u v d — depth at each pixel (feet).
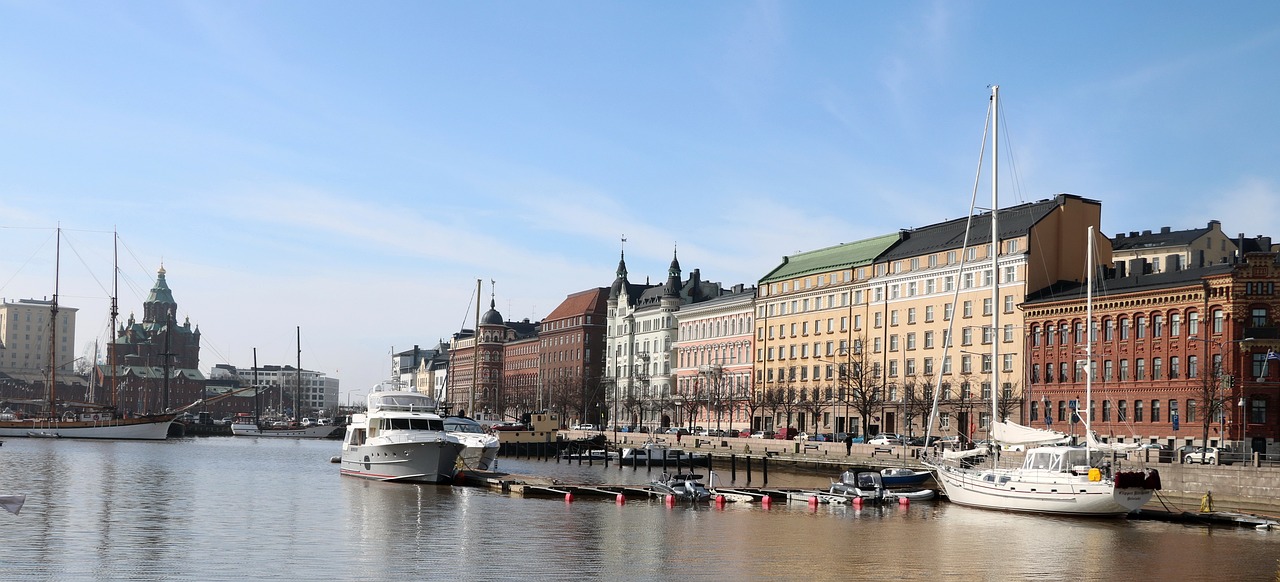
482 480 277.03
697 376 649.61
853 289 530.68
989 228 464.65
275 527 180.96
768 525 193.16
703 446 450.71
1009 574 145.28
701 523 194.49
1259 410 360.48
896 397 494.18
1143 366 390.83
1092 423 406.41
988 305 452.35
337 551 153.69
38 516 189.88
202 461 391.04
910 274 495.41
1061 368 419.54
